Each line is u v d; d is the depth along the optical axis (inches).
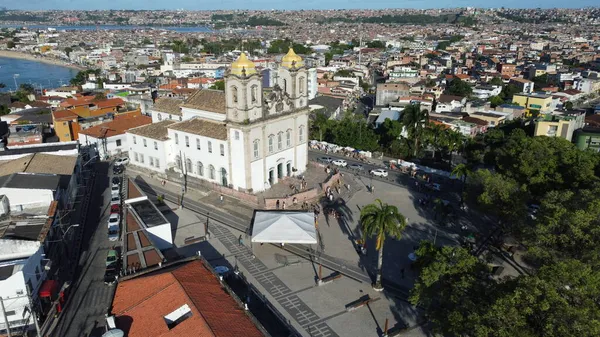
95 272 2541.8
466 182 3518.7
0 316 2025.1
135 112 6067.9
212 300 1841.8
